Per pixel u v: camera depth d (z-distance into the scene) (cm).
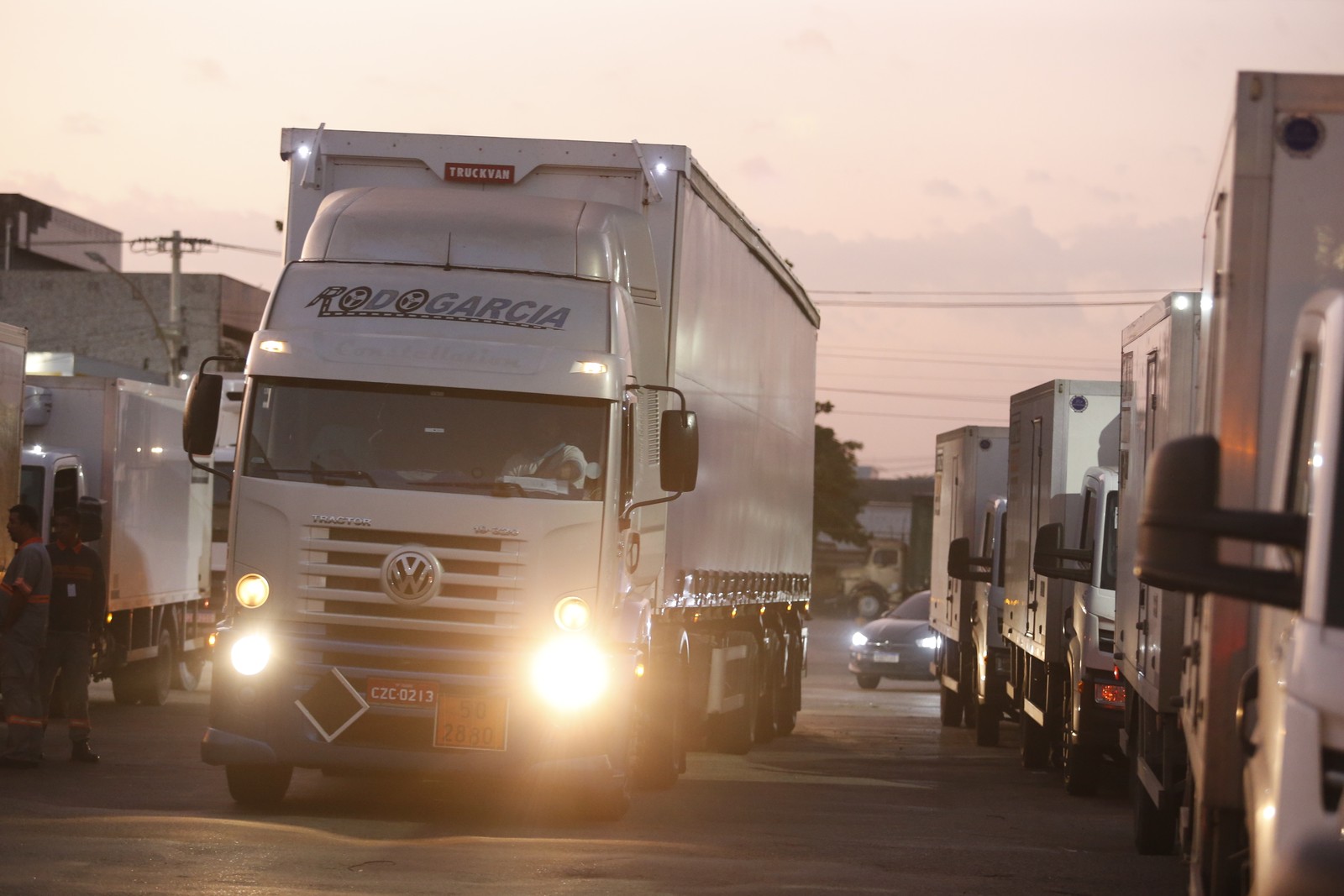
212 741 2402
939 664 6222
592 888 1905
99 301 15438
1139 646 2600
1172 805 2362
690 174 2945
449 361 2417
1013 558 4572
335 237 2608
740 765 3931
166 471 5025
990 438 5681
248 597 2402
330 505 2384
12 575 3095
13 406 3547
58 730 4041
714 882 1984
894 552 17062
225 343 15725
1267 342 1323
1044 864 2369
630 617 2528
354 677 2384
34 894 1738
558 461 2411
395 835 2323
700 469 3294
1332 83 1336
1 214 16975
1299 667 1058
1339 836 1022
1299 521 1062
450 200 2678
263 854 2073
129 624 4694
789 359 4562
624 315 2567
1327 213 1328
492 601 2380
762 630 4481
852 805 3092
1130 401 2905
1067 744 3703
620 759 2477
